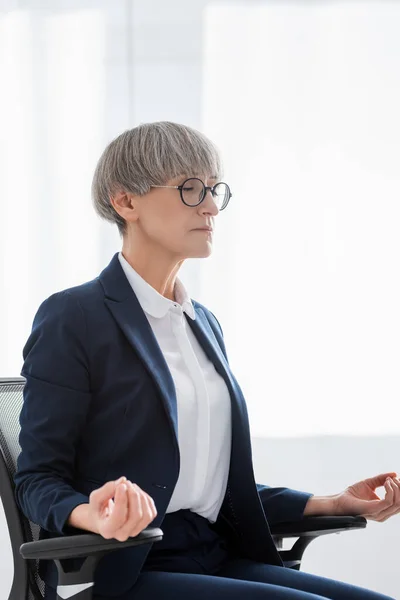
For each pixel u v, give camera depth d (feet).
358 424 16.56
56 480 8.25
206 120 16.62
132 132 9.23
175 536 8.96
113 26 16.61
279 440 16.56
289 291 16.60
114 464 8.63
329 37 16.65
